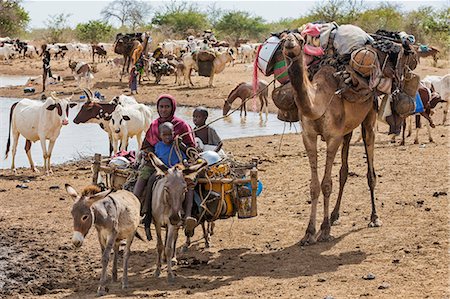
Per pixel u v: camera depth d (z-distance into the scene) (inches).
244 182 397.7
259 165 693.3
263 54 452.1
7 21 3506.4
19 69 2167.8
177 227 366.9
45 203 559.2
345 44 437.1
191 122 1056.8
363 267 363.6
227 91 1489.9
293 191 570.6
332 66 432.8
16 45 2561.5
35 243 453.4
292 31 454.3
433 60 1781.5
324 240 422.6
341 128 420.8
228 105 1120.8
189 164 384.8
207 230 434.6
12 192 597.6
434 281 328.5
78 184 631.2
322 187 424.8
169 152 394.0
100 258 424.2
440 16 2267.5
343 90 416.8
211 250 427.8
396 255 380.2
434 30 2226.9
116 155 457.7
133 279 377.4
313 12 2578.7
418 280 333.4
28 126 677.9
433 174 592.1
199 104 1328.7
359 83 419.5
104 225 339.0
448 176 579.8
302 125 422.0
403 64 453.4
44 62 1568.7
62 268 408.2
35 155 813.2
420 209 478.0
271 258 399.2
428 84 909.8
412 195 520.7
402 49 446.9
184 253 424.8
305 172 647.8
